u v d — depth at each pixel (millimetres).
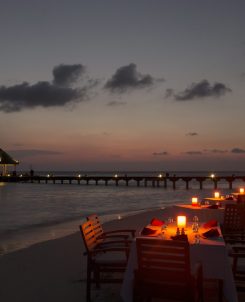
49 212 21125
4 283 5746
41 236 11781
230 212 7184
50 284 5668
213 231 4629
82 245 8852
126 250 4848
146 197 34188
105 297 4973
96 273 4996
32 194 39406
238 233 6781
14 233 12570
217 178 50312
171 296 3805
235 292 4109
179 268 3775
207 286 5082
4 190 47188
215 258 4160
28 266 6820
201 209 8055
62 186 58156
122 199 31781
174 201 29000
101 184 65500
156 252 3822
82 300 4926
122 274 5957
